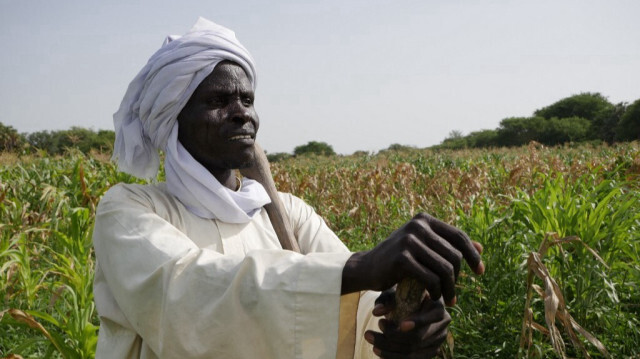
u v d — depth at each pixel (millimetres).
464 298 4137
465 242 1197
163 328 1357
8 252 4855
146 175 1907
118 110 1882
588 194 4707
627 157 9562
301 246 2008
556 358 3781
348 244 6691
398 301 1251
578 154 18719
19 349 3268
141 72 1797
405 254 1147
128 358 1614
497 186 10250
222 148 1715
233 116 1711
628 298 4117
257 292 1284
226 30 1810
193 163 1699
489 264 4062
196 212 1729
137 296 1433
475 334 3850
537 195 4590
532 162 11445
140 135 1841
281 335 1254
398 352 1284
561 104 82375
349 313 1393
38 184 8453
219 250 1701
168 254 1438
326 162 23812
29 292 4879
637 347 3633
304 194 10133
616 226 3988
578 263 3953
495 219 4227
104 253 1557
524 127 68875
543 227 4156
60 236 5348
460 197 8531
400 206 8422
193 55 1695
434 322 1272
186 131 1730
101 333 1682
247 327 1295
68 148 11414
